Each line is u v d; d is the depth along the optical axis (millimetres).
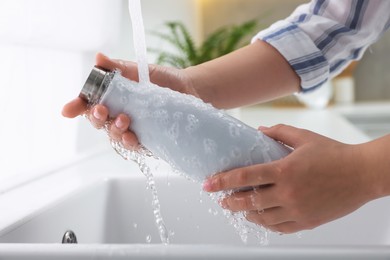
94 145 1464
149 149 556
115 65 608
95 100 549
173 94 548
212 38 1906
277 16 3053
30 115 1108
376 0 815
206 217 904
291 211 511
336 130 1620
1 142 979
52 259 428
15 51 1027
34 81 1124
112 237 926
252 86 771
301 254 407
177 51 2174
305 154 501
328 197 501
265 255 409
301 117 2180
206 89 725
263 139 538
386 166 484
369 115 2674
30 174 994
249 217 545
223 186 500
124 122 535
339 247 414
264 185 509
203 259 413
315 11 860
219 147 524
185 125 527
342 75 3076
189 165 537
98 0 1239
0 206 729
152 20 1973
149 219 929
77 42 1186
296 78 817
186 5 2596
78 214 820
